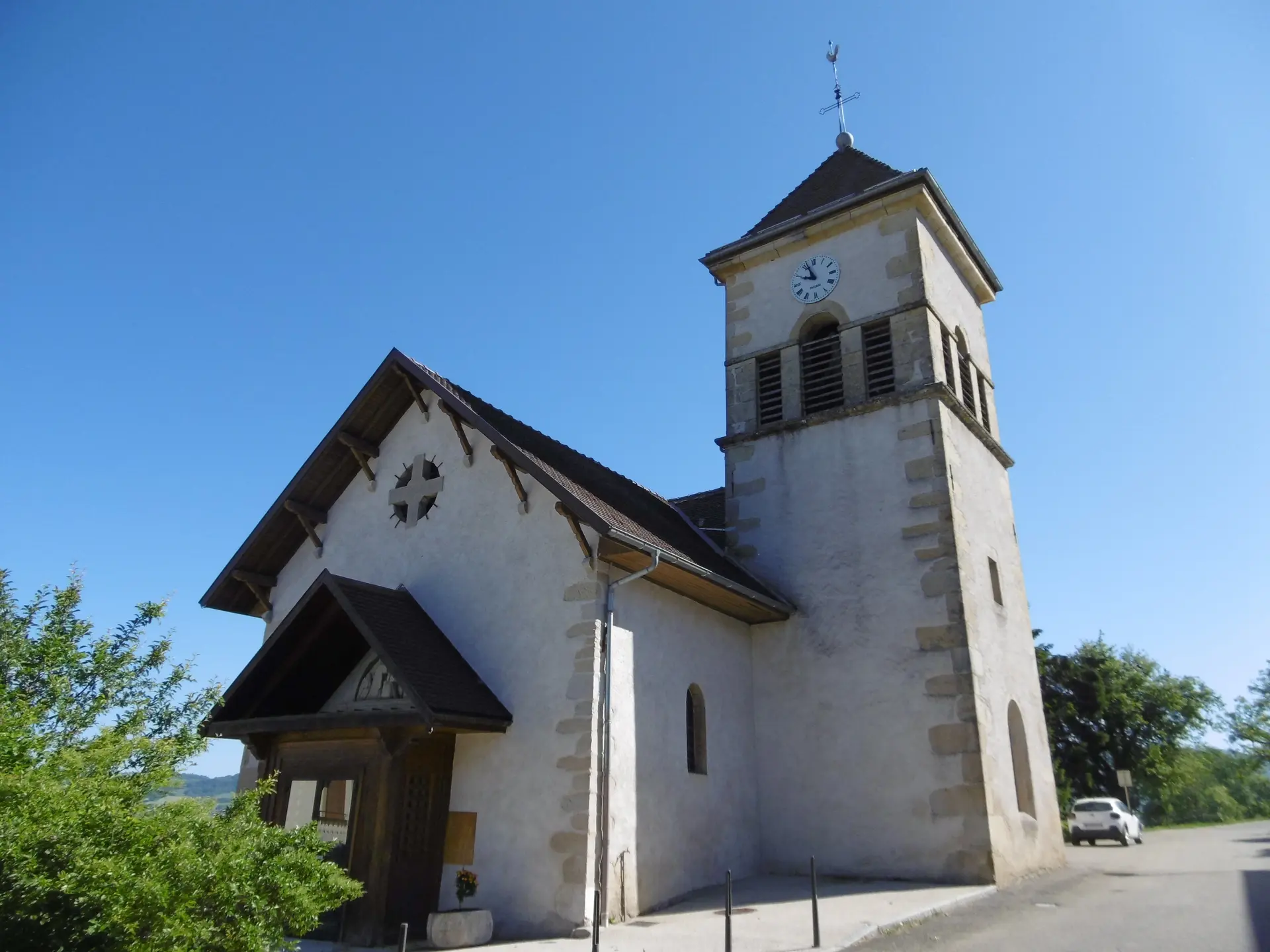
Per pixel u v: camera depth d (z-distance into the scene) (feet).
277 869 21.07
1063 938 29.25
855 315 54.29
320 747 37.09
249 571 48.62
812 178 63.62
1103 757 120.67
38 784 19.57
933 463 48.06
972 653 44.01
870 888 39.81
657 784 38.34
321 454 46.62
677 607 43.29
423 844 35.24
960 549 46.62
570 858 33.30
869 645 46.62
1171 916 32.40
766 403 56.49
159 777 25.94
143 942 18.08
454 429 44.83
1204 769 207.82
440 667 36.94
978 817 41.06
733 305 60.34
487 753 36.88
